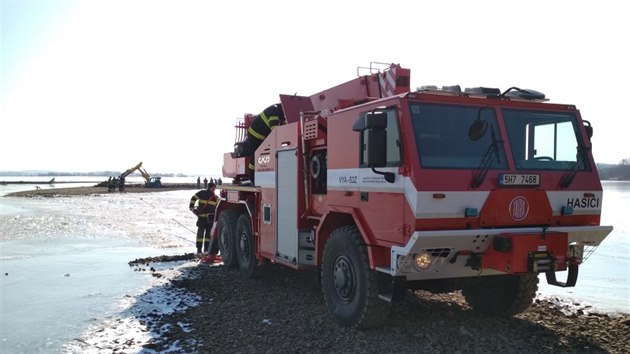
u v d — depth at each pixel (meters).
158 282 9.08
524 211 5.30
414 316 6.51
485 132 5.43
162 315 6.98
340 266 6.26
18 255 12.32
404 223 5.10
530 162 5.52
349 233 6.07
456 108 5.42
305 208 7.39
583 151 5.82
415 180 4.94
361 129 5.42
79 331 6.36
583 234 5.48
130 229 18.30
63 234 16.58
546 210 5.41
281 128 8.02
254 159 9.26
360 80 8.02
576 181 5.60
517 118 5.62
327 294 6.48
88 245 14.16
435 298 7.52
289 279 8.99
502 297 6.40
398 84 7.32
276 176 8.11
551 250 5.10
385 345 5.52
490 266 5.26
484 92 5.73
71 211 26.11
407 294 7.66
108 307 7.42
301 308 7.05
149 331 6.32
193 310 7.16
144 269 10.34
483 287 6.62
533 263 4.98
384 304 5.77
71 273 9.98
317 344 5.64
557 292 8.65
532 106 5.73
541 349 5.42
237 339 5.90
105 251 13.06
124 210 27.20
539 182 5.38
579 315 6.96
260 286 8.55
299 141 7.47
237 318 6.69
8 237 15.77
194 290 8.40
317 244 6.78
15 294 8.23
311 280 8.88
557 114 5.83
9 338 6.13
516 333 5.92
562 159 5.73
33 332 6.34
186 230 18.17
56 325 6.61
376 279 5.76
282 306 7.21
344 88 8.28
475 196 5.11
